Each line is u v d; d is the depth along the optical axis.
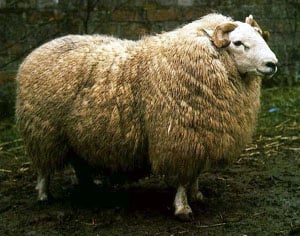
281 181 3.02
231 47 2.40
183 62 2.41
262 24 4.89
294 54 4.97
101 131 2.54
